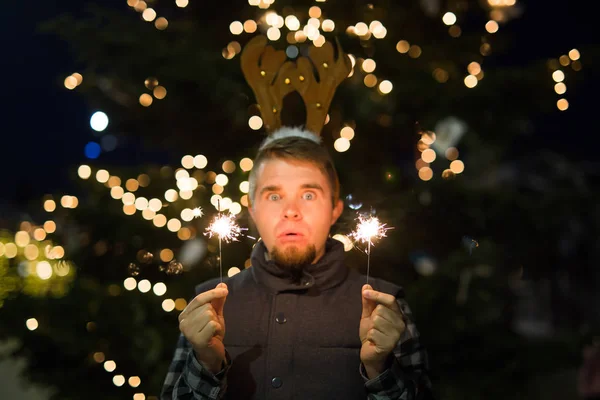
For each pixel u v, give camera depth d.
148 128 3.93
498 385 3.50
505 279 3.64
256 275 2.12
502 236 3.67
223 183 3.47
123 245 3.66
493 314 3.61
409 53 3.84
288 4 3.73
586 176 4.92
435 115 3.51
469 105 3.54
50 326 3.41
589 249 4.91
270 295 2.09
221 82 3.44
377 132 3.73
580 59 3.65
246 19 3.96
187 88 3.56
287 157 2.04
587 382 3.49
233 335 2.04
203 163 3.55
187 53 3.52
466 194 3.46
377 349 1.80
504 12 4.07
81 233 3.72
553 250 3.79
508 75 3.50
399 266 3.71
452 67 3.88
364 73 3.62
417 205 3.48
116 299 3.46
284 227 1.99
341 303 2.07
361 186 3.51
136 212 3.59
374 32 3.54
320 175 2.04
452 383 3.50
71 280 3.81
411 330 2.07
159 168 3.89
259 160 2.11
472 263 3.45
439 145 3.48
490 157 3.79
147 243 3.62
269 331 2.02
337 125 3.65
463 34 4.18
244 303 2.09
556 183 4.71
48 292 3.67
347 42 3.65
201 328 1.79
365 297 1.81
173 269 3.42
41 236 3.91
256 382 1.97
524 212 3.53
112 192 3.60
